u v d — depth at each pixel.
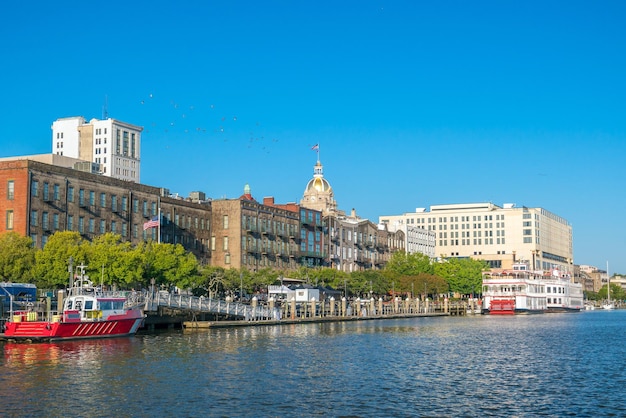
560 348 87.38
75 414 46.62
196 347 81.19
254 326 118.81
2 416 46.06
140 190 136.88
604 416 47.44
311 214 191.50
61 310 89.00
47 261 98.94
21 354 72.94
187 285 118.19
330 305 145.75
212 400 50.78
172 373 61.75
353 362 70.75
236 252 161.50
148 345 82.56
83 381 57.41
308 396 52.62
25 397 51.25
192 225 156.75
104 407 48.44
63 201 119.38
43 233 115.38
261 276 149.25
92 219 124.94
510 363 71.69
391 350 82.31
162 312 107.56
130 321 93.06
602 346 90.25
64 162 146.88
